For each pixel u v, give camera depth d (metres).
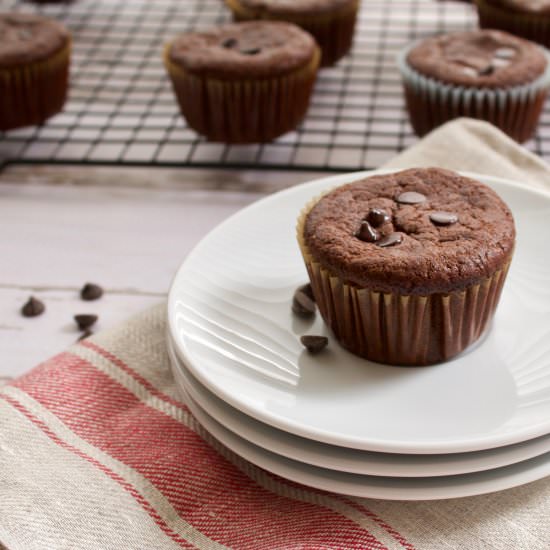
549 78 0.84
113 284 0.77
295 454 0.61
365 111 0.91
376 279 0.64
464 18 1.07
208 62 0.83
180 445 0.65
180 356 0.64
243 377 0.64
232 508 0.64
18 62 0.85
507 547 0.62
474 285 0.64
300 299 0.67
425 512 0.63
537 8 0.90
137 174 0.86
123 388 0.68
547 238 0.70
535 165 0.76
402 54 0.88
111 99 0.93
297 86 0.85
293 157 0.86
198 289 0.67
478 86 0.83
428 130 0.87
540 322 0.67
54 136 0.89
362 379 0.65
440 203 0.67
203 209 0.82
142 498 0.64
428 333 0.65
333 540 0.62
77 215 0.82
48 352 0.73
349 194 0.68
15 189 0.84
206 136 0.87
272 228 0.71
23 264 0.78
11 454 0.64
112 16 1.10
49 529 0.62
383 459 0.61
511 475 0.61
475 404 0.63
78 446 0.65
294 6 0.92
